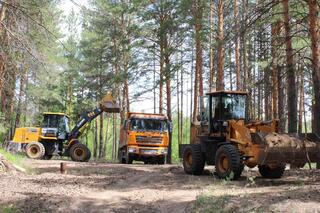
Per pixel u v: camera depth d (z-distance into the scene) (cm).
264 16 1508
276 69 1769
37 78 1385
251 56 2428
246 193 1004
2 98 1816
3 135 3030
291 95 1747
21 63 1356
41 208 966
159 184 1257
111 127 6372
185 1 2603
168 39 2953
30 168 1550
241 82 2742
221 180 1291
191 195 1062
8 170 1388
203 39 2569
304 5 1708
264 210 809
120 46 3622
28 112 1947
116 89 3747
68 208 983
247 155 1230
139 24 3269
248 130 1247
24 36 1328
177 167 1722
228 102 1472
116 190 1167
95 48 3859
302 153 1175
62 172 1478
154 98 3450
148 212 956
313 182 1197
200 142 1502
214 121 1470
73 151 2445
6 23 1343
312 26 1484
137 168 1719
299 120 3128
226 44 1484
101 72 3950
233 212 849
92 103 4291
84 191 1131
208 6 2614
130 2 3312
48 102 4225
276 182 1239
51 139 2569
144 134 2230
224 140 1419
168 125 2286
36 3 1383
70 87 4666
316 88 1477
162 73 2797
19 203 993
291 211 767
